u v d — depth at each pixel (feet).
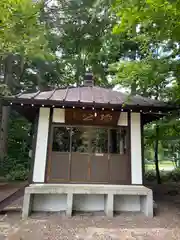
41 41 18.80
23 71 45.03
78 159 19.58
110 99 20.31
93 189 17.42
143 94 28.30
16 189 28.09
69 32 39.91
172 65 16.93
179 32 11.80
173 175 41.63
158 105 19.03
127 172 19.72
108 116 20.07
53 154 19.40
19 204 20.51
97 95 21.91
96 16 35.42
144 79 17.48
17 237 12.44
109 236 12.94
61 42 41.96
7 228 13.97
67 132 20.03
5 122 44.11
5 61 39.22
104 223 15.53
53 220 15.93
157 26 12.41
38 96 19.24
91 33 39.22
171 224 15.51
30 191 16.83
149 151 46.34
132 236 13.03
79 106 18.25
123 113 20.66
